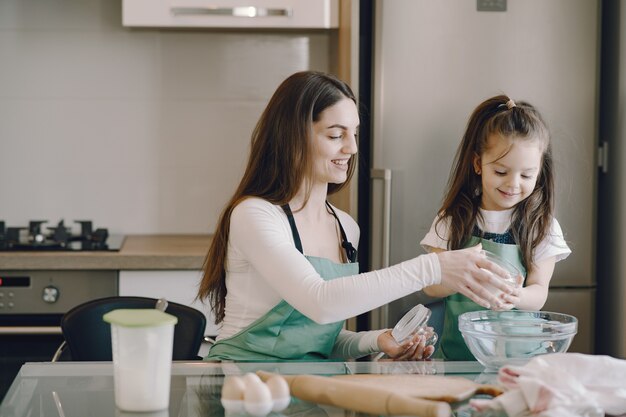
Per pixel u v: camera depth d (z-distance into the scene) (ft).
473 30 10.21
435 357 8.02
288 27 10.98
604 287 10.73
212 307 7.12
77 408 4.73
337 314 5.84
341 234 7.13
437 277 5.84
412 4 10.16
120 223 12.12
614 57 10.50
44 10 11.82
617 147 10.45
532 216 7.87
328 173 6.68
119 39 11.93
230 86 12.11
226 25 10.92
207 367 5.52
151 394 4.63
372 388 4.60
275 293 6.61
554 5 10.27
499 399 4.45
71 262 10.14
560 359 4.75
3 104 11.85
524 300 7.52
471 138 8.03
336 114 6.57
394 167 10.25
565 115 10.32
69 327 7.15
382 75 10.18
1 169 11.91
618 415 4.55
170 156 12.12
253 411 4.54
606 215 10.67
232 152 12.17
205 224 12.21
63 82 11.91
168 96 12.05
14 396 4.95
